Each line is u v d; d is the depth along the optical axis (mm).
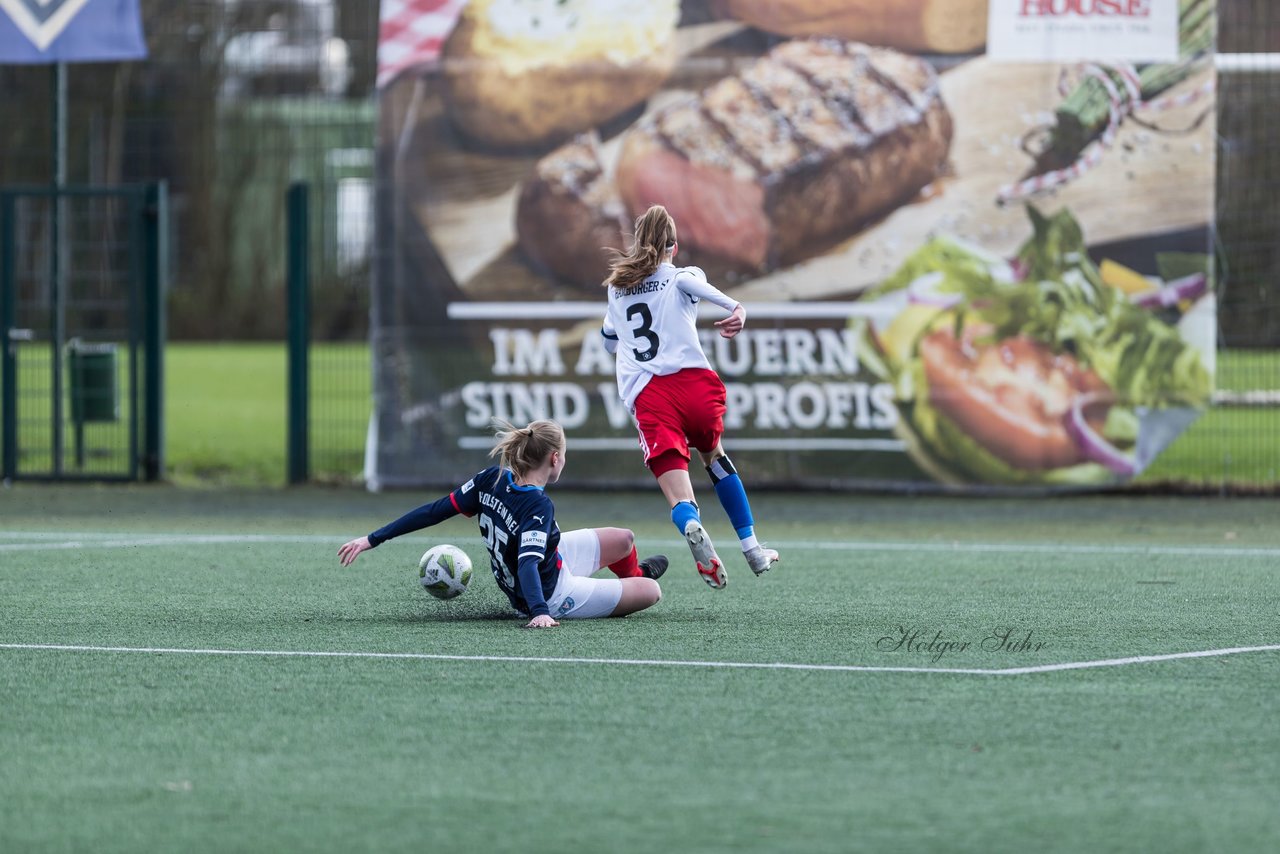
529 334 54812
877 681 22797
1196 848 15164
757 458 54281
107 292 76250
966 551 40281
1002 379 53219
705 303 54000
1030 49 52406
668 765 18094
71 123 76938
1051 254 52719
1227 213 55281
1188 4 51875
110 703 21453
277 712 20859
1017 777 17594
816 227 53469
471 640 26234
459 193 54781
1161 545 41875
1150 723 20156
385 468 55938
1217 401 55969
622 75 53906
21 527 45906
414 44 54812
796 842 15320
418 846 15273
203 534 44062
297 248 58094
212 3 74562
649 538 43719
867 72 53031
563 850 15117
